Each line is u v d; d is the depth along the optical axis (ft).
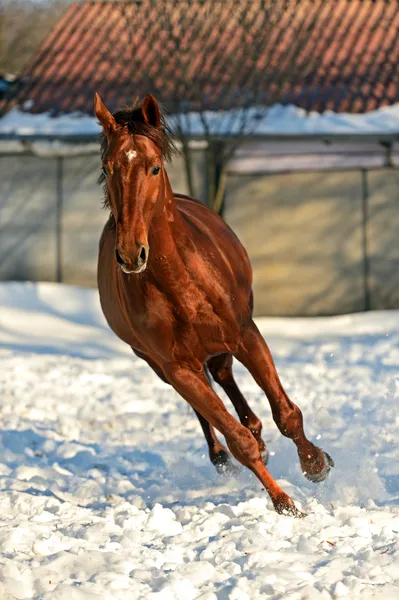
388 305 69.26
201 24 77.82
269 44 79.00
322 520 17.93
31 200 74.08
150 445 28.86
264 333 61.72
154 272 18.42
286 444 25.49
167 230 18.19
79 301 68.54
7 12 124.67
